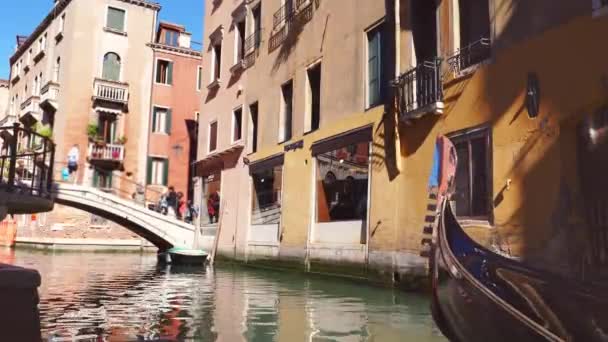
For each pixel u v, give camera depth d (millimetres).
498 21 8289
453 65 9203
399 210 10180
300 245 13492
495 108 8234
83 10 28562
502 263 5117
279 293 9414
